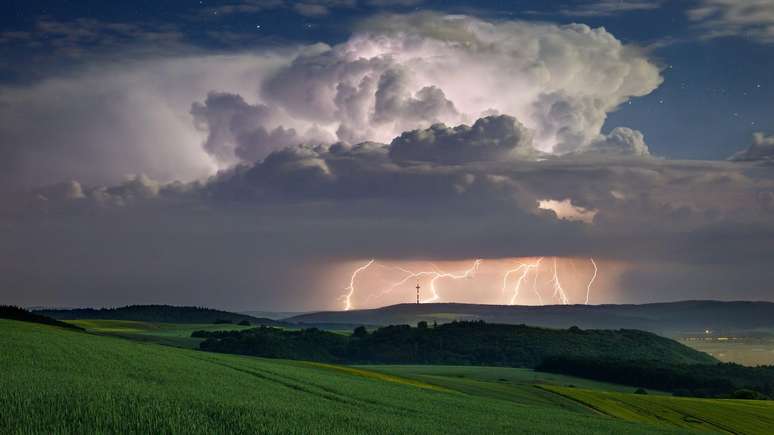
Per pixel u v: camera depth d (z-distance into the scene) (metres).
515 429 32.44
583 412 55.12
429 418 32.12
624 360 115.88
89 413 15.04
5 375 24.89
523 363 142.38
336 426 20.14
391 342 155.75
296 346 143.75
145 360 44.94
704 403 63.53
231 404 22.22
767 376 112.00
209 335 143.00
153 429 14.27
